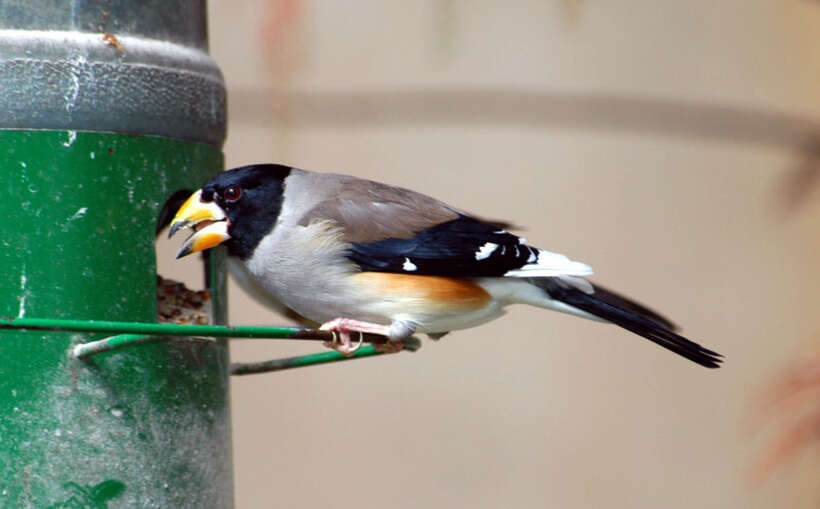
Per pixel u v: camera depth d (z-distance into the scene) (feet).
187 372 32.48
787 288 56.49
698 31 58.03
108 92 31.42
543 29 57.47
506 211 56.54
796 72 57.77
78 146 31.19
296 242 33.53
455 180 57.21
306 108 49.14
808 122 44.96
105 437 31.22
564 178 57.36
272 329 30.17
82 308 31.14
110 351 31.19
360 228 33.78
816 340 36.22
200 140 33.42
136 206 31.81
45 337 31.04
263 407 54.34
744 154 57.16
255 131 54.85
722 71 57.72
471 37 56.70
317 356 34.94
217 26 49.32
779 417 35.35
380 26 56.85
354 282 33.50
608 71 57.31
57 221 31.09
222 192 33.35
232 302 53.83
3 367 31.07
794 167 38.83
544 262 33.83
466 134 57.36
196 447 32.63
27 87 30.96
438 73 56.70
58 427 30.94
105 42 31.55
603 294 35.04
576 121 49.47
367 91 50.75
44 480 30.91
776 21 57.98
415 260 33.55
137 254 31.78
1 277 31.07
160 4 32.86
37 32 31.27
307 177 34.76
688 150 57.26
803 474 51.88
